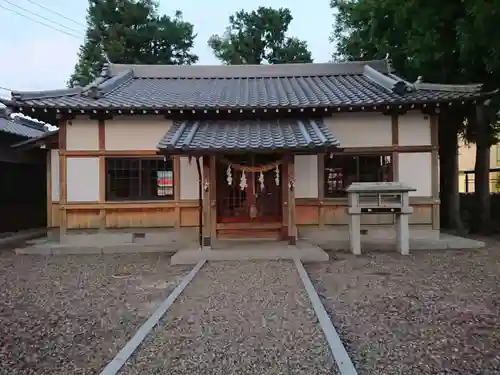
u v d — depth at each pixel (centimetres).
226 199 1163
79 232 1211
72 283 796
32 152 1719
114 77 1480
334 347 438
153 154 1209
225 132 1085
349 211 1073
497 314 566
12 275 872
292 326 514
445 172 1717
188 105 1138
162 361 415
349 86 1402
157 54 3250
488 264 923
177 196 1220
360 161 1223
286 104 1144
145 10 3072
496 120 1648
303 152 998
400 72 1697
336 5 2152
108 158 1211
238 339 472
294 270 859
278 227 1136
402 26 1401
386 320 545
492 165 2892
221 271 862
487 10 1017
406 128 1210
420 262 954
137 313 598
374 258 1013
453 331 502
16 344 481
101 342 486
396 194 1065
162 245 1179
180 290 698
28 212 1738
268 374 384
